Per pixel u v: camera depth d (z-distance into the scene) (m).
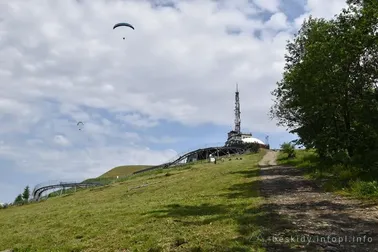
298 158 53.00
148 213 20.00
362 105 30.39
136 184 50.47
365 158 28.77
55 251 14.62
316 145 37.19
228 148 104.88
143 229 15.62
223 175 40.28
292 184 27.17
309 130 41.03
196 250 11.34
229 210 17.98
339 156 33.44
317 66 32.03
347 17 29.95
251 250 10.70
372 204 16.64
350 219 14.20
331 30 32.41
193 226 14.89
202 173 47.34
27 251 15.85
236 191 26.05
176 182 41.03
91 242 15.05
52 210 34.22
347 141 31.86
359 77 31.02
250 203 19.50
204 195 26.00
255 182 30.17
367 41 28.33
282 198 20.69
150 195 33.47
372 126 29.84
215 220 15.51
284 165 46.97
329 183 24.36
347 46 29.41
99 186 66.12
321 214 15.37
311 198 19.92
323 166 34.47
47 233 19.33
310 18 41.88
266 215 15.51
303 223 13.74
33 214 33.09
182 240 12.56
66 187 82.56
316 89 33.00
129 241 13.86
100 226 18.30
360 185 20.39
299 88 36.41
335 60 30.69
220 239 12.12
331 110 34.00
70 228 19.41
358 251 10.36
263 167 46.69
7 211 48.44
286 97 43.62
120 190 45.62
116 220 19.28
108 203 31.84
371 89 30.98
